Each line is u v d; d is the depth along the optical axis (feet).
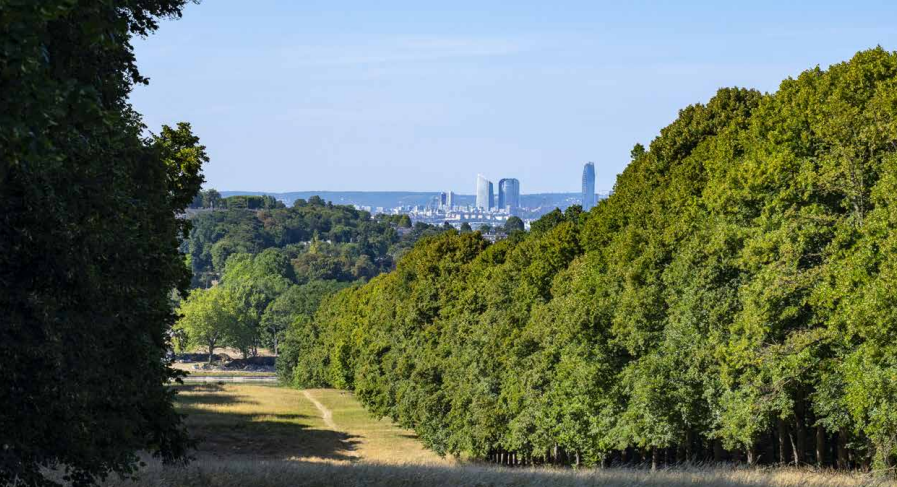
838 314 113.70
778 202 131.13
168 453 98.02
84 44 39.42
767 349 123.75
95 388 59.11
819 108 132.46
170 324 94.94
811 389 133.28
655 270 160.35
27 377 50.08
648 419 145.48
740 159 150.51
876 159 121.90
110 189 57.36
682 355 143.13
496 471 90.02
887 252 105.81
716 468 111.86
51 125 29.17
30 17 25.64
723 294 140.87
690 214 159.33
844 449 133.49
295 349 544.21
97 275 55.26
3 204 47.78
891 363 103.86
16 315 48.26
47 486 52.31
